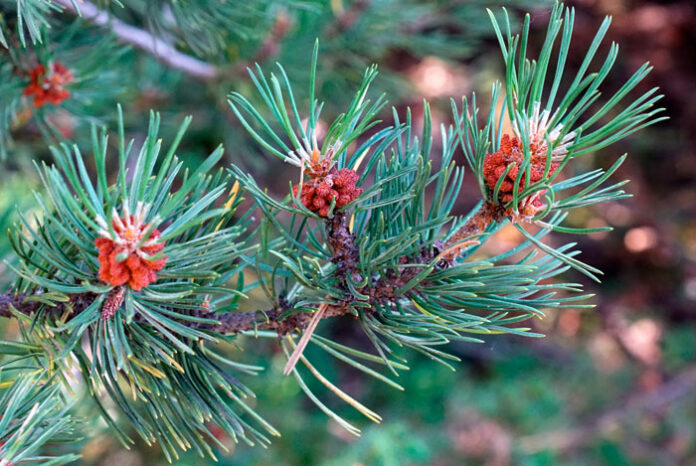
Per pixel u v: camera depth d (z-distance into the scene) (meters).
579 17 1.85
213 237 0.45
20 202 0.59
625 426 1.61
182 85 0.96
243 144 0.99
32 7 0.48
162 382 0.48
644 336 1.97
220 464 1.07
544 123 0.46
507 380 1.67
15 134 0.70
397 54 1.53
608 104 0.44
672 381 1.82
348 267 0.47
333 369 1.66
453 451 1.29
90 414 0.61
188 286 0.46
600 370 1.82
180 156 0.99
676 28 1.87
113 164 0.94
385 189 0.49
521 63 0.45
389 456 0.87
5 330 0.76
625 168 2.09
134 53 0.79
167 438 0.47
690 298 2.04
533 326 1.92
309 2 0.68
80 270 0.45
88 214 0.46
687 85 1.95
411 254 0.48
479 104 1.72
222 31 0.62
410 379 1.61
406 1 0.87
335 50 0.84
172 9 0.59
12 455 0.43
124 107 0.88
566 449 1.47
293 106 0.45
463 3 0.91
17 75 0.58
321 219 0.46
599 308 2.04
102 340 0.46
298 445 1.16
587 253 2.12
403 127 0.48
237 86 0.79
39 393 0.47
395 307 0.49
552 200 0.44
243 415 1.13
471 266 0.46
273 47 0.79
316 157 0.46
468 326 0.46
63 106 0.61
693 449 1.58
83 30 0.61
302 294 0.49
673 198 2.13
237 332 0.49
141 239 0.43
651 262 2.09
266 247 0.46
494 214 0.47
